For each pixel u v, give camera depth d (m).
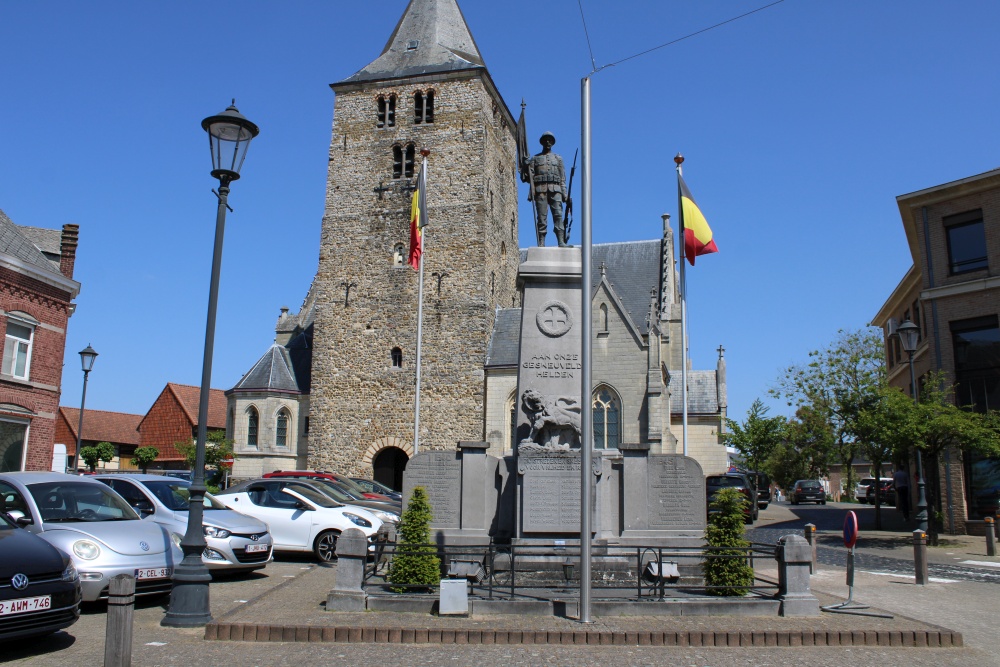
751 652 9.45
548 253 14.33
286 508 18.62
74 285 29.98
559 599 11.15
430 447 42.22
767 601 11.09
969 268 28.31
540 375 13.95
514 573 12.08
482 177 44.44
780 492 77.69
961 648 9.83
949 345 28.39
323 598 12.46
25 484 12.54
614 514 14.25
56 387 29.09
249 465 44.31
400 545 11.98
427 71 45.81
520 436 13.96
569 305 14.15
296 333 52.16
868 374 28.06
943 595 14.27
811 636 9.87
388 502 25.30
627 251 49.03
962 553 21.80
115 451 65.19
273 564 17.91
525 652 9.31
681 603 10.99
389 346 43.81
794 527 29.95
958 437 22.88
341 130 46.81
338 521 18.17
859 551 22.19
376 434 43.06
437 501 15.12
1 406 26.52
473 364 42.59
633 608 10.94
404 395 43.06
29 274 27.81
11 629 8.91
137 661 8.90
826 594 13.39
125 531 12.35
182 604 10.88
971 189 28.06
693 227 30.22
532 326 14.10
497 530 14.38
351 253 45.31
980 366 27.59
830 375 27.84
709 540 12.03
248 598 13.26
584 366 10.87
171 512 14.83
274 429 44.91
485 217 44.09
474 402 42.16
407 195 45.16
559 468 13.27
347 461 43.16
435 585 11.85
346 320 44.66
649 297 46.47
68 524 12.19
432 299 43.72
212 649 9.47
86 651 9.48
